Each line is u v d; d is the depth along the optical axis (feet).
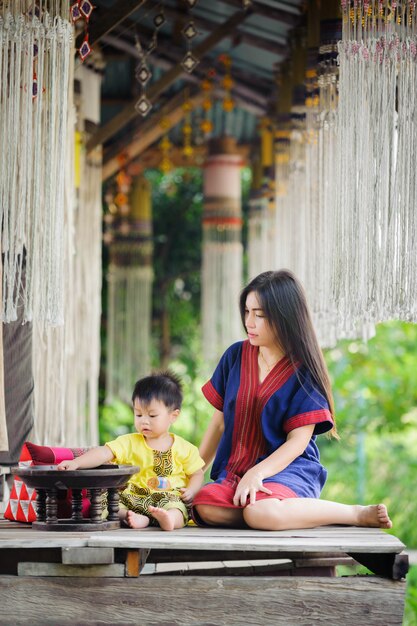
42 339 16.07
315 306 16.90
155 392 13.26
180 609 11.39
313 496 13.34
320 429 13.58
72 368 20.21
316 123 17.17
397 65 13.99
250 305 13.57
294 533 12.31
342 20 14.55
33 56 13.41
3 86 13.26
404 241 13.85
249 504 12.55
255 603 11.39
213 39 21.65
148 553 12.47
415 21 14.10
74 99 19.66
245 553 12.95
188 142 26.08
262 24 22.33
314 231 17.08
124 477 12.23
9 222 13.21
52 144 13.39
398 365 33.04
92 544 11.30
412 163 13.91
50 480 12.00
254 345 13.65
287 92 21.80
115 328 30.55
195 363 38.14
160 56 24.99
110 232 30.45
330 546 11.35
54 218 13.35
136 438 13.41
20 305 14.52
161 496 13.03
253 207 28.68
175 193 39.75
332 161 16.19
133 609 11.38
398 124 13.96
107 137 21.66
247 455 13.58
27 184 13.24
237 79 26.45
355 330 18.19
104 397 35.94
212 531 12.46
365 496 30.91
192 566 12.80
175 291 39.88
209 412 35.55
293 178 19.88
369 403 33.14
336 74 16.02
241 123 30.40
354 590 11.38
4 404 13.74
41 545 11.32
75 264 20.92
